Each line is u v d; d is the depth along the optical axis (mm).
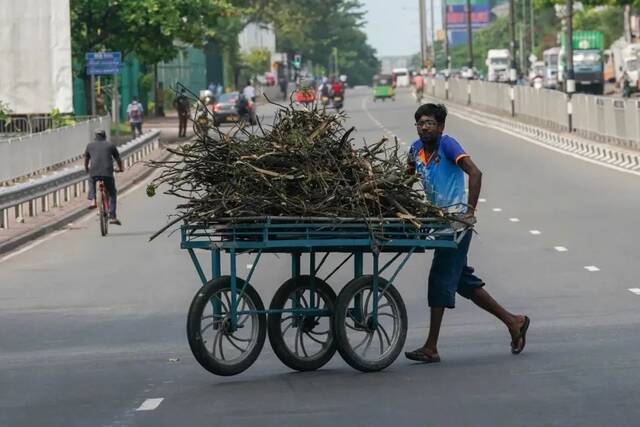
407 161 16938
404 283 26000
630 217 36906
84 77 84250
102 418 14164
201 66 164000
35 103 67062
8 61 66938
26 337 21141
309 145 15867
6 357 19203
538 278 26062
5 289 27453
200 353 15945
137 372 17156
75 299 25531
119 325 21984
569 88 73625
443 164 16703
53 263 31797
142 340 20250
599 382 15188
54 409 14828
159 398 15172
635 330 19375
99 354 19016
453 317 21656
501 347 18281
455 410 13836
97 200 39656
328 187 15844
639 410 13570
